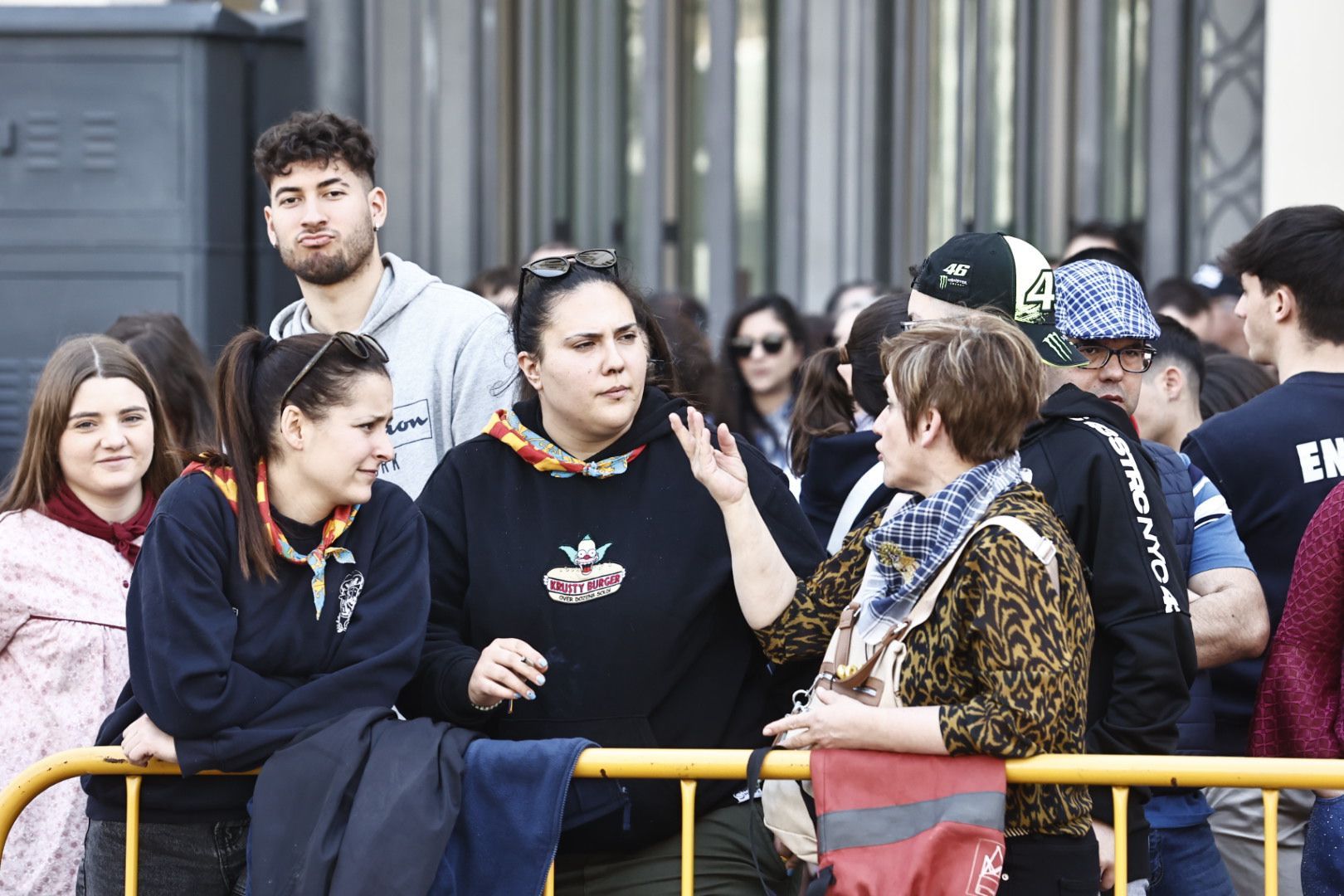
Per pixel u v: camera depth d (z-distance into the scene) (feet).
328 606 19.94
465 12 45.88
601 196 47.55
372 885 18.51
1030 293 20.97
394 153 46.26
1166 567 19.57
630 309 20.75
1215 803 25.18
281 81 45.98
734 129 45.83
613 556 20.57
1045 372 20.24
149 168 44.57
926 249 45.60
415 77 46.09
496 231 46.93
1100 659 19.85
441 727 19.58
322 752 19.01
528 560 20.66
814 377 28.37
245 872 20.36
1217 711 24.45
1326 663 20.85
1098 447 19.89
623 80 47.52
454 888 19.11
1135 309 22.75
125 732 19.77
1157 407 27.45
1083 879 18.47
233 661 19.44
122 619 24.40
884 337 23.06
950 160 45.62
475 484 21.21
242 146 45.42
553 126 47.32
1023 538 17.71
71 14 44.24
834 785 18.13
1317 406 24.52
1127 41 45.16
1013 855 18.40
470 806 19.25
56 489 25.00
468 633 21.09
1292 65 41.42
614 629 20.34
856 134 44.98
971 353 18.28
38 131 44.57
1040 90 45.27
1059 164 45.47
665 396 21.70
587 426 20.54
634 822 20.07
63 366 25.08
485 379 25.23
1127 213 45.70
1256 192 43.50
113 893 20.34
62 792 23.79
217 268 44.91
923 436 18.53
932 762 17.92
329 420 19.57
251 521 19.66
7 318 44.86
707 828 20.38
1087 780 18.12
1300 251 24.85
